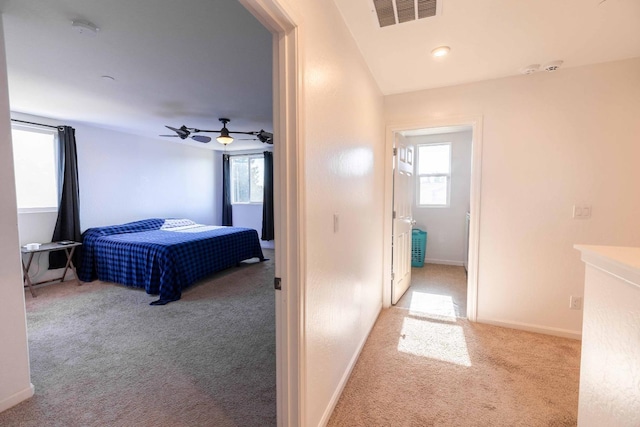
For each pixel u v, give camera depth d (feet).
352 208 6.65
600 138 7.70
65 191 13.37
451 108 9.09
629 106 7.45
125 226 15.37
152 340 8.15
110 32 6.25
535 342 7.99
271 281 13.62
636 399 3.04
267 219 20.99
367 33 6.31
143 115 12.76
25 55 7.25
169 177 18.92
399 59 7.44
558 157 8.07
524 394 5.94
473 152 8.93
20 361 5.71
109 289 12.46
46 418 5.32
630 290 3.17
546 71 8.04
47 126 13.00
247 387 6.17
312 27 4.39
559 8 5.47
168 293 11.08
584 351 4.09
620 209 7.64
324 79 4.90
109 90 9.70
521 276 8.63
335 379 5.74
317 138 4.64
